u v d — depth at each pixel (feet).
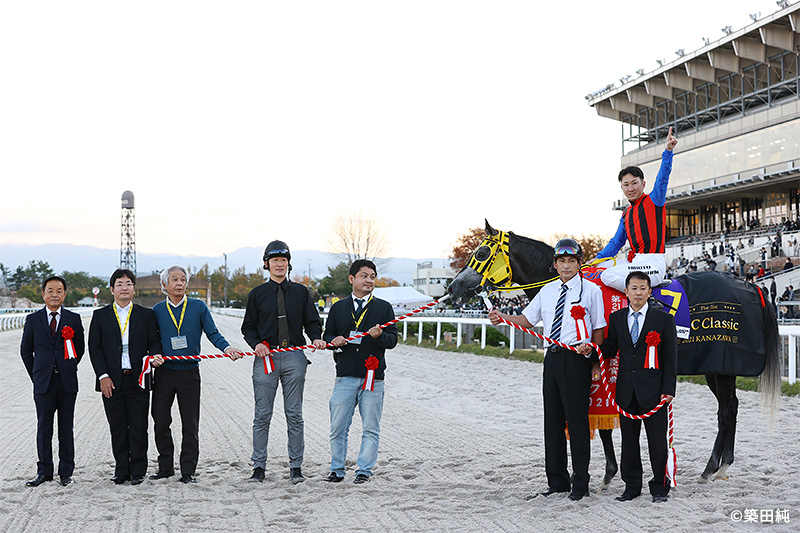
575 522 15.11
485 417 30.78
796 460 20.52
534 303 18.78
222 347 19.93
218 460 22.54
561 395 17.40
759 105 127.95
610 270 18.45
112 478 20.11
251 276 284.61
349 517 16.05
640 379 16.63
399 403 35.42
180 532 15.05
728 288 18.63
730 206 140.97
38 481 19.39
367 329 19.86
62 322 19.88
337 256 163.43
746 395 32.22
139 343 19.65
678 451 22.34
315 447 24.77
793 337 33.35
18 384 44.37
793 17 111.04
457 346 61.31
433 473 20.30
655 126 151.43
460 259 146.51
